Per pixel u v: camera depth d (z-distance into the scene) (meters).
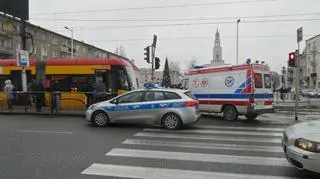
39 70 19.94
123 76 18.98
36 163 7.35
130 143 9.66
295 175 6.64
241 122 15.34
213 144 9.66
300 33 16.89
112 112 13.00
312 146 6.00
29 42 53.81
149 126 13.25
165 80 39.16
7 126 12.93
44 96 17.72
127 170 6.89
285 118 17.16
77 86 19.33
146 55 22.56
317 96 49.72
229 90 15.93
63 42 70.94
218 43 79.62
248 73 15.33
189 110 12.48
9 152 8.38
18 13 20.77
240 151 8.75
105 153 8.34
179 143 9.76
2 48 52.28
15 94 18.09
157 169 6.98
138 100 12.94
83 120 15.08
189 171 6.87
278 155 8.32
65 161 7.54
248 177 6.50
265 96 15.84
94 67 19.14
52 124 13.61
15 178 6.31
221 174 6.68
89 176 6.46
